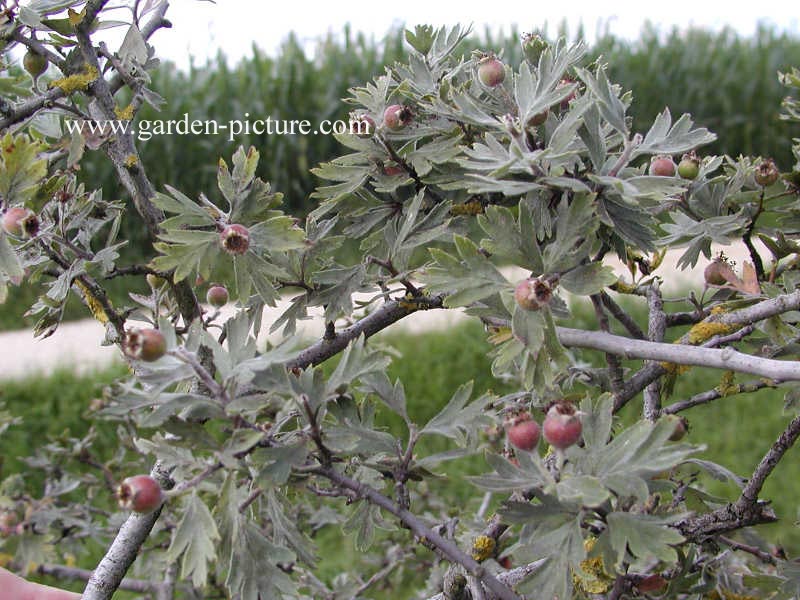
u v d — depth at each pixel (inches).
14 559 99.0
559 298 46.7
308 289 56.9
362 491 46.4
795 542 152.9
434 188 61.4
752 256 72.0
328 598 105.7
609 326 62.0
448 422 48.4
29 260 60.2
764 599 66.6
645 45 473.4
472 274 44.9
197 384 53.9
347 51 442.6
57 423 217.3
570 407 42.9
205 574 39.4
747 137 451.2
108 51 58.3
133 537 57.6
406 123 55.3
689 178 70.0
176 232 48.7
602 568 55.4
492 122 49.8
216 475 44.9
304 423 48.9
